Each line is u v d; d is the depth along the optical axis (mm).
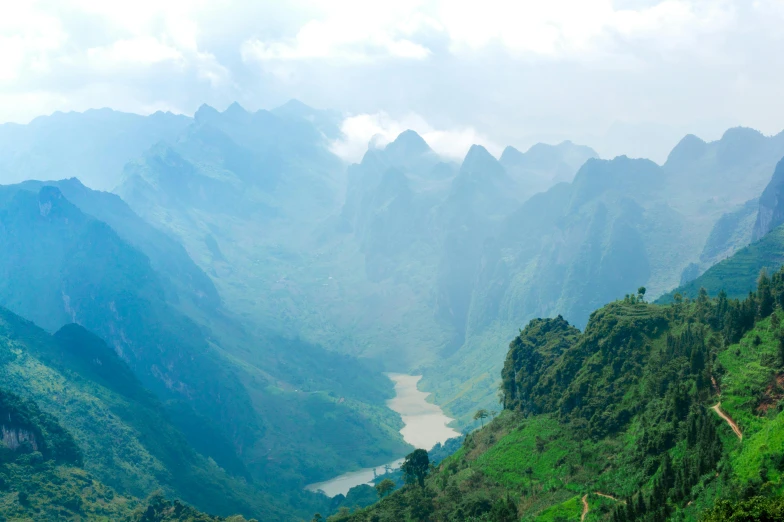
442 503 198750
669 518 134500
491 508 179500
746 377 157125
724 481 131875
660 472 152375
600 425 198250
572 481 182625
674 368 186375
